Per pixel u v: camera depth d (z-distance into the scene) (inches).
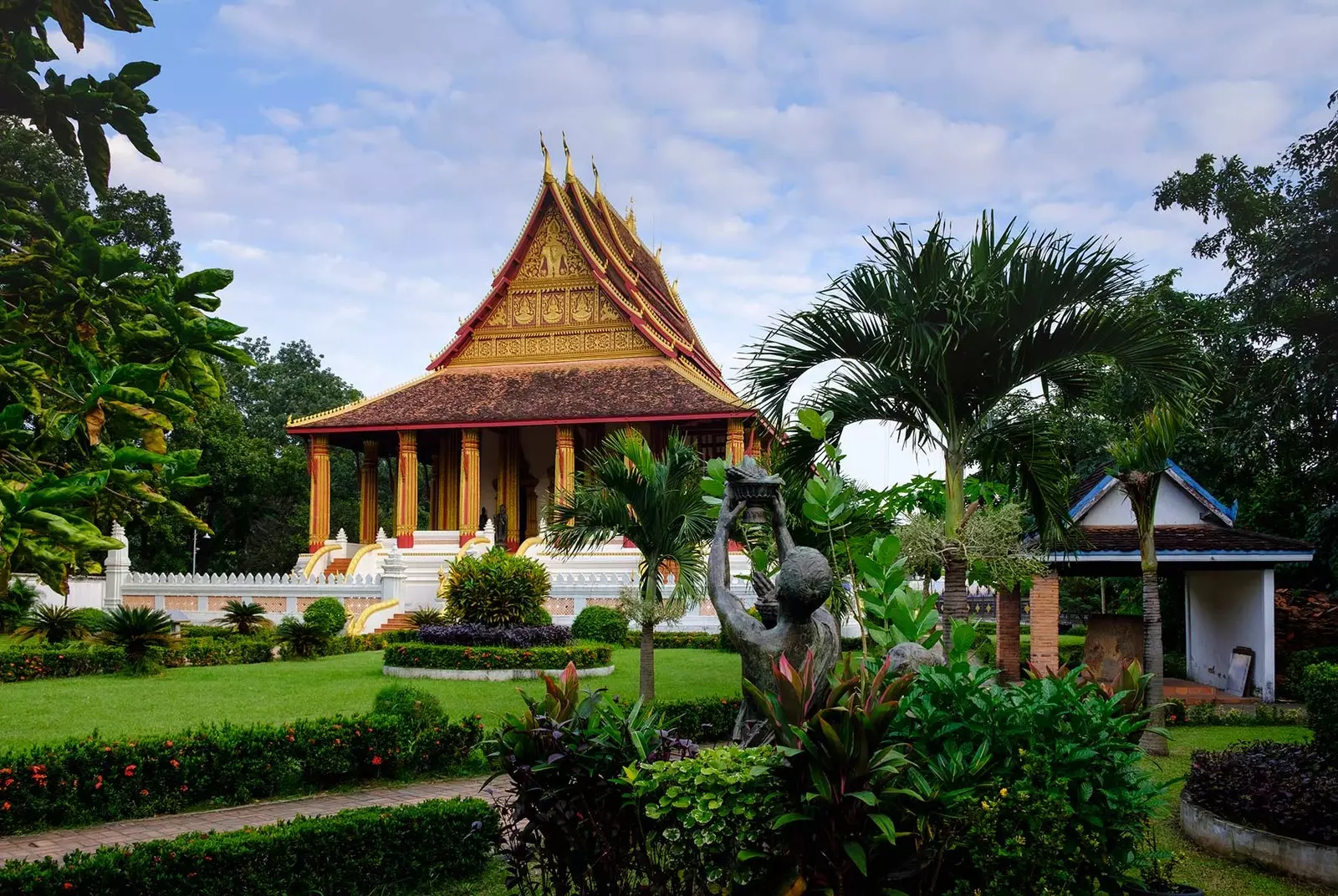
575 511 617.0
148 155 215.3
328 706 611.5
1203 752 396.5
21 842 348.8
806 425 352.8
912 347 431.2
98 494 169.3
